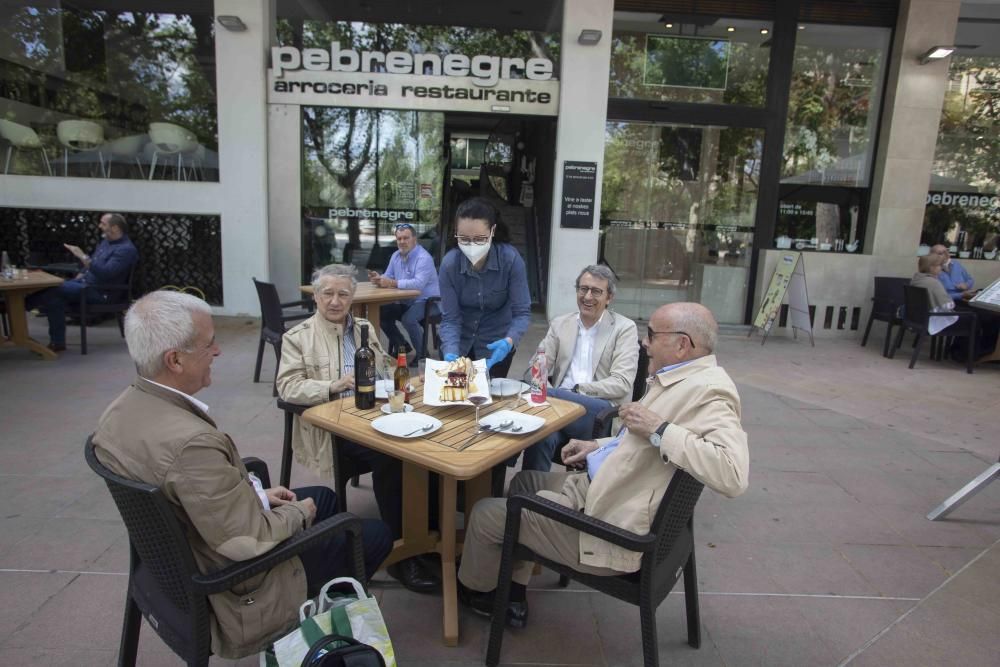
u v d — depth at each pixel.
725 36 8.04
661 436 1.75
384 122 7.93
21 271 5.84
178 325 1.55
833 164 8.42
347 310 2.99
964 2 7.96
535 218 10.91
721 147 8.32
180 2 7.71
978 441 4.44
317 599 1.70
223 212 7.77
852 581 2.65
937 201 8.67
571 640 2.23
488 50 8.00
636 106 8.10
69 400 4.57
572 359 3.32
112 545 2.67
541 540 1.99
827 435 4.48
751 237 8.52
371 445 2.08
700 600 2.49
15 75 7.86
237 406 4.54
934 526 3.15
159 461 1.46
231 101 7.53
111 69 7.84
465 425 2.24
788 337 8.22
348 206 8.15
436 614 2.35
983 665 2.15
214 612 1.55
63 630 2.14
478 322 3.54
